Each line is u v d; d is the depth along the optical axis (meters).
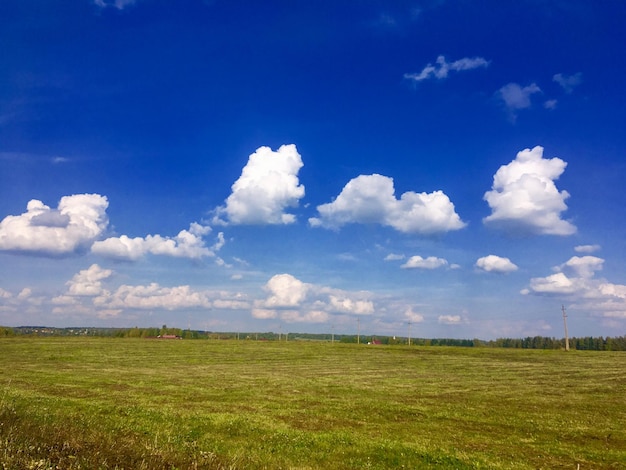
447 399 34.94
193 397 32.75
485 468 16.69
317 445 19.36
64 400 28.16
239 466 14.38
